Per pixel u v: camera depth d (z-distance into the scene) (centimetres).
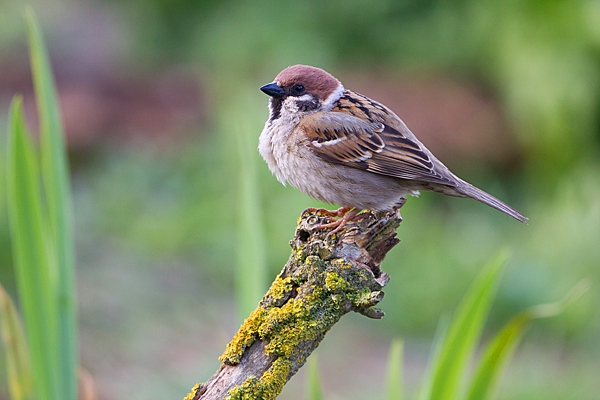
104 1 2131
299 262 442
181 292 1263
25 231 503
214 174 1541
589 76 1583
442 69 1777
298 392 1045
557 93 1574
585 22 1580
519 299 1258
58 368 504
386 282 446
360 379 1089
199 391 428
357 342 1212
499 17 1641
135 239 1416
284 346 427
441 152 1684
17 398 526
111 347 1067
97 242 1399
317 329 430
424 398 518
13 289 1166
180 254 1396
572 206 1438
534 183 1636
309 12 1734
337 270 435
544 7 1606
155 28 1888
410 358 1170
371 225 465
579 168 1576
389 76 1775
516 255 1356
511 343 514
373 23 1742
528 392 1029
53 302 507
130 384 980
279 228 1348
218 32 1780
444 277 1307
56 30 2041
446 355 514
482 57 1728
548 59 1583
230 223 1426
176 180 1580
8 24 2050
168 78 1938
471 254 1362
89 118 1800
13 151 500
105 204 1521
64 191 519
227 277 1330
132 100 1891
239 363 429
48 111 520
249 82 1692
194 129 1812
